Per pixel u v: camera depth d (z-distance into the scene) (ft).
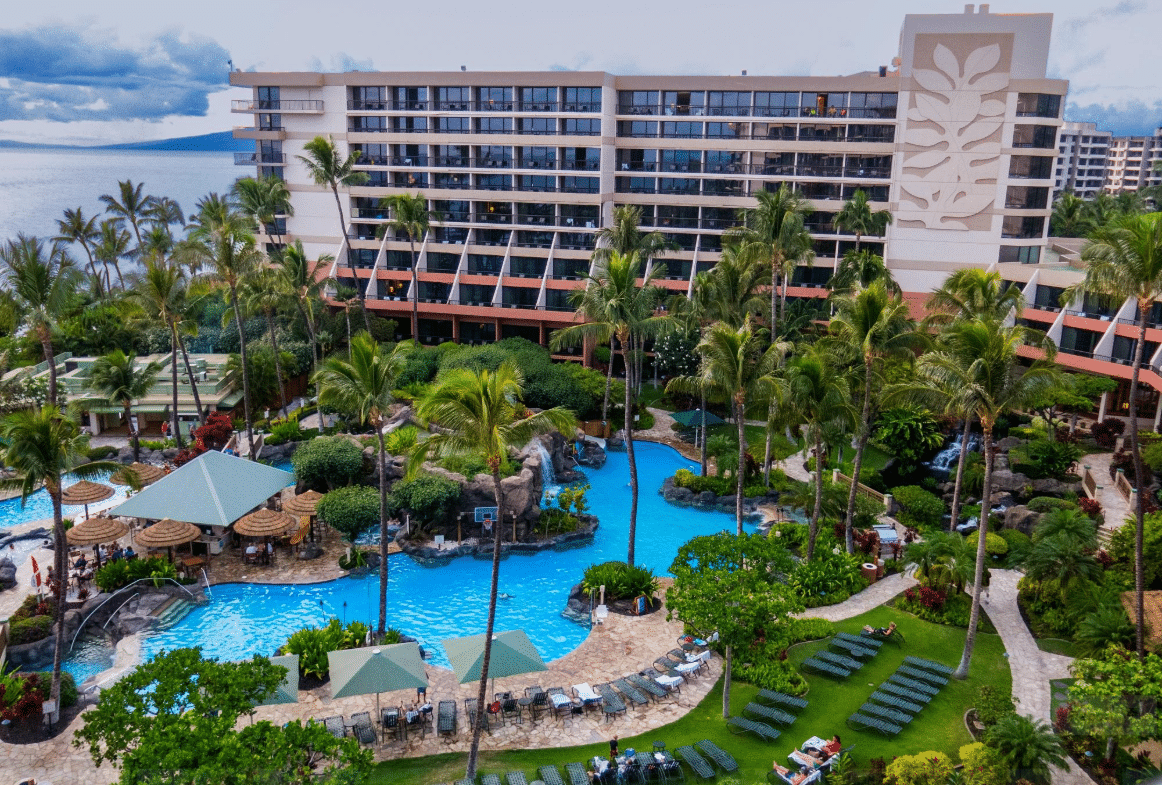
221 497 145.38
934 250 271.08
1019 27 253.03
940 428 200.85
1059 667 115.85
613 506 180.65
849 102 270.46
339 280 305.32
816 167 278.46
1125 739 90.12
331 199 303.27
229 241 187.42
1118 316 209.97
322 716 102.42
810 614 130.21
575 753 96.17
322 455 163.43
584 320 268.00
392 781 90.33
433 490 153.38
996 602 134.92
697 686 110.63
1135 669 91.56
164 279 183.73
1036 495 172.35
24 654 115.44
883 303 141.08
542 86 277.64
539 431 95.96
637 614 130.62
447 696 108.17
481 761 94.17
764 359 132.98
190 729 70.38
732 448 197.06
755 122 278.05
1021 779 88.53
